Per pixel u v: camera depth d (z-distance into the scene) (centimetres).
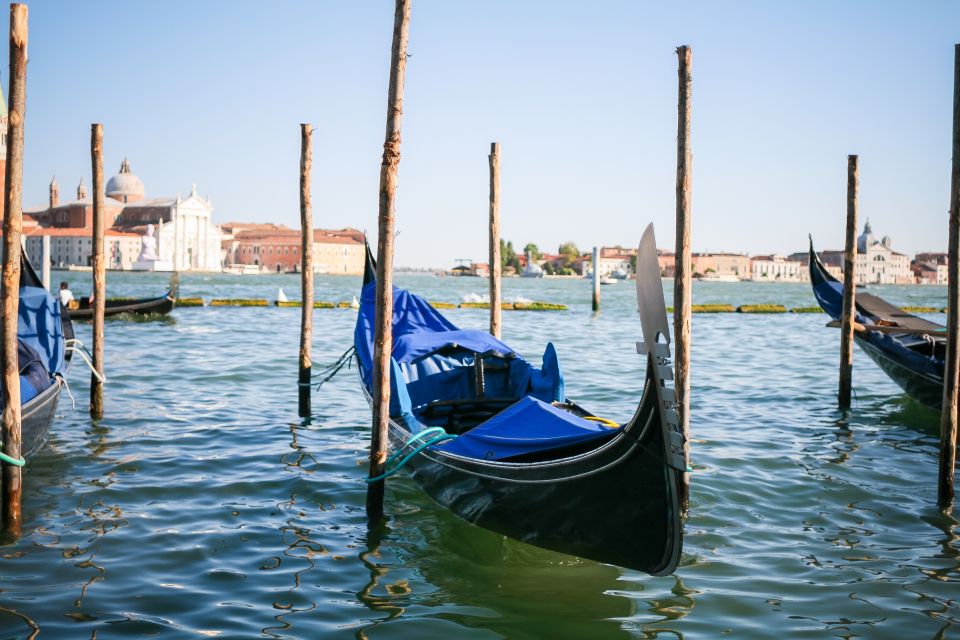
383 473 873
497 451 794
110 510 877
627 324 3600
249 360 2078
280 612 648
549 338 2861
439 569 744
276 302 4459
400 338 1151
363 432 1274
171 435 1217
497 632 623
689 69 921
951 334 909
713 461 1095
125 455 1093
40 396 1026
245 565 741
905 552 785
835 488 984
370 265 1492
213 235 16962
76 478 987
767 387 1747
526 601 679
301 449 1155
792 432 1288
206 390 1622
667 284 15000
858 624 638
